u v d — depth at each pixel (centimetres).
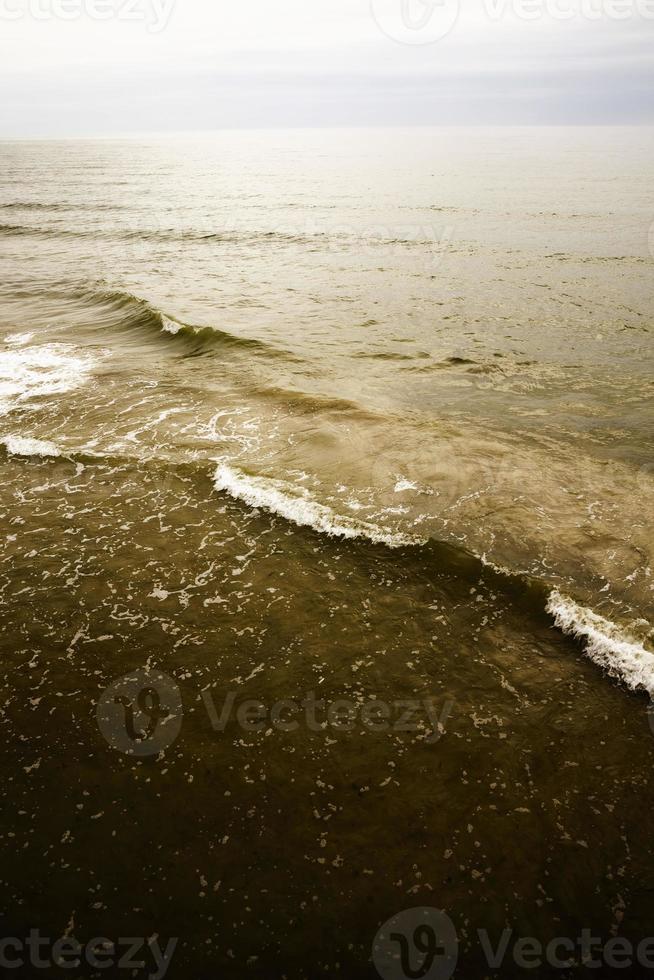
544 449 642
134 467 617
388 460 614
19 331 1076
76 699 363
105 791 309
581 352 962
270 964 241
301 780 314
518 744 332
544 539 484
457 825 292
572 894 264
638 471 591
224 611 432
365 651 397
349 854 280
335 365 917
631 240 1855
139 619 425
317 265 1664
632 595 422
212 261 1731
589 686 366
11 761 324
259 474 593
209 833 289
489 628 412
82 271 1589
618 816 294
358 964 241
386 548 487
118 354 959
